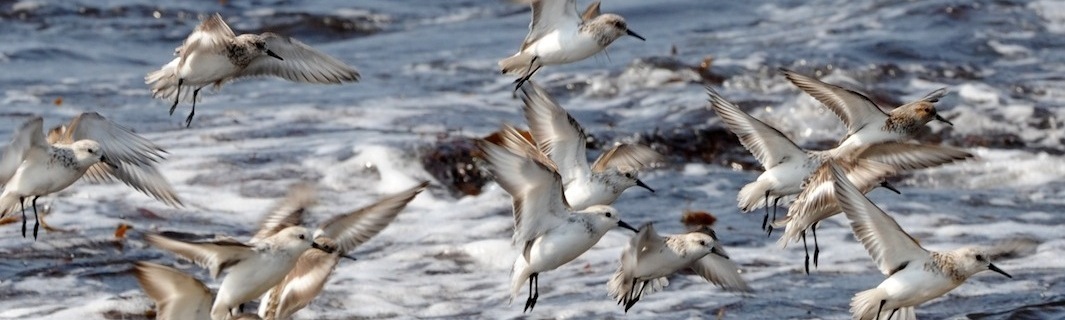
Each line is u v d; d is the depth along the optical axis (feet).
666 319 40.52
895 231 33.37
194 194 51.65
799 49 77.15
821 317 40.73
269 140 58.70
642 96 69.41
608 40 42.14
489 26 90.48
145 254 45.32
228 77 38.37
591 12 43.60
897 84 72.23
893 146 41.65
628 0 94.27
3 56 76.23
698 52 77.00
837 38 79.66
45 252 44.65
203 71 37.78
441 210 51.52
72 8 88.84
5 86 69.36
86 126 37.19
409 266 45.57
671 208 53.93
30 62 75.61
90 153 35.94
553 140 38.63
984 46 78.33
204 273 44.16
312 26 89.40
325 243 32.73
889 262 34.12
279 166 54.80
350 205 51.96
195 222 48.91
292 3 94.53
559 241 34.50
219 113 63.82
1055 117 66.54
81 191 50.52
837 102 43.96
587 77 72.08
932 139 65.21
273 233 33.91
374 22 91.61
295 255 32.14
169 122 61.82
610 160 41.68
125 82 71.67
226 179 53.26
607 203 38.68
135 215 48.85
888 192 57.36
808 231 49.73
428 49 82.48
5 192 35.63
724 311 41.09
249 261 31.76
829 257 46.93
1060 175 61.31
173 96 39.14
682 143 62.28
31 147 35.14
